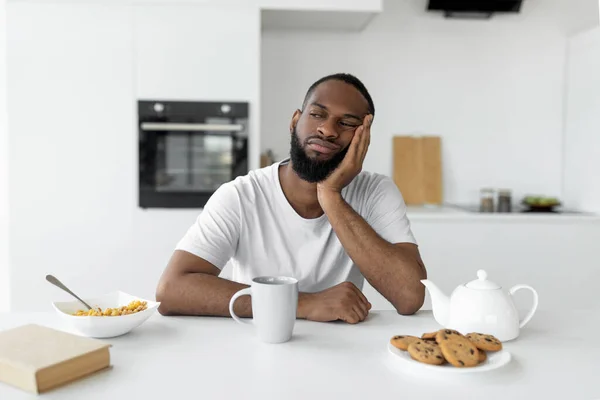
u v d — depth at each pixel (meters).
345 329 1.22
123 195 2.90
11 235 2.86
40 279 2.88
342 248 1.57
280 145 3.56
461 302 1.16
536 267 3.08
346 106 1.41
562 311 1.40
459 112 3.64
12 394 0.85
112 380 0.91
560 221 3.07
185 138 2.91
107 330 1.11
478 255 3.06
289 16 3.14
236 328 1.21
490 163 3.67
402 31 3.58
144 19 2.86
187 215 2.93
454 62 3.62
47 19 2.81
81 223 2.89
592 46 3.34
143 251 2.92
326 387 0.90
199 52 2.89
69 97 2.84
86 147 2.87
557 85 3.65
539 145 3.68
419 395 0.87
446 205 3.61
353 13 3.06
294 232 1.56
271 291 1.09
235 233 1.54
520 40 3.62
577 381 0.93
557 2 3.61
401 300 1.38
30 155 2.84
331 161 1.43
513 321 1.14
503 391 0.89
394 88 3.60
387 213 1.58
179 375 0.94
